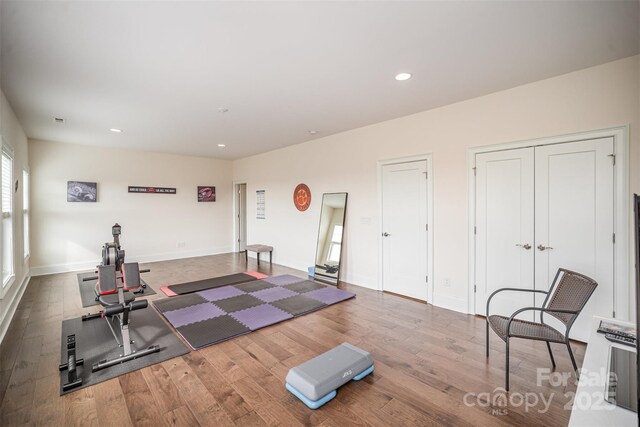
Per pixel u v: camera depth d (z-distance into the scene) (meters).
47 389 2.17
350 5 1.87
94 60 2.56
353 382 2.28
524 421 1.87
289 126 4.76
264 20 2.03
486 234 3.48
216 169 8.07
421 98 3.53
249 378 2.33
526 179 3.17
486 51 2.46
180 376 2.35
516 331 2.29
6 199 3.65
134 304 2.68
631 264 2.61
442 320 3.48
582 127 2.81
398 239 4.40
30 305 3.95
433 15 1.98
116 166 6.47
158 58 2.54
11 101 3.48
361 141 4.86
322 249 5.44
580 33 2.20
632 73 2.57
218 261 7.05
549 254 3.04
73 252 5.95
